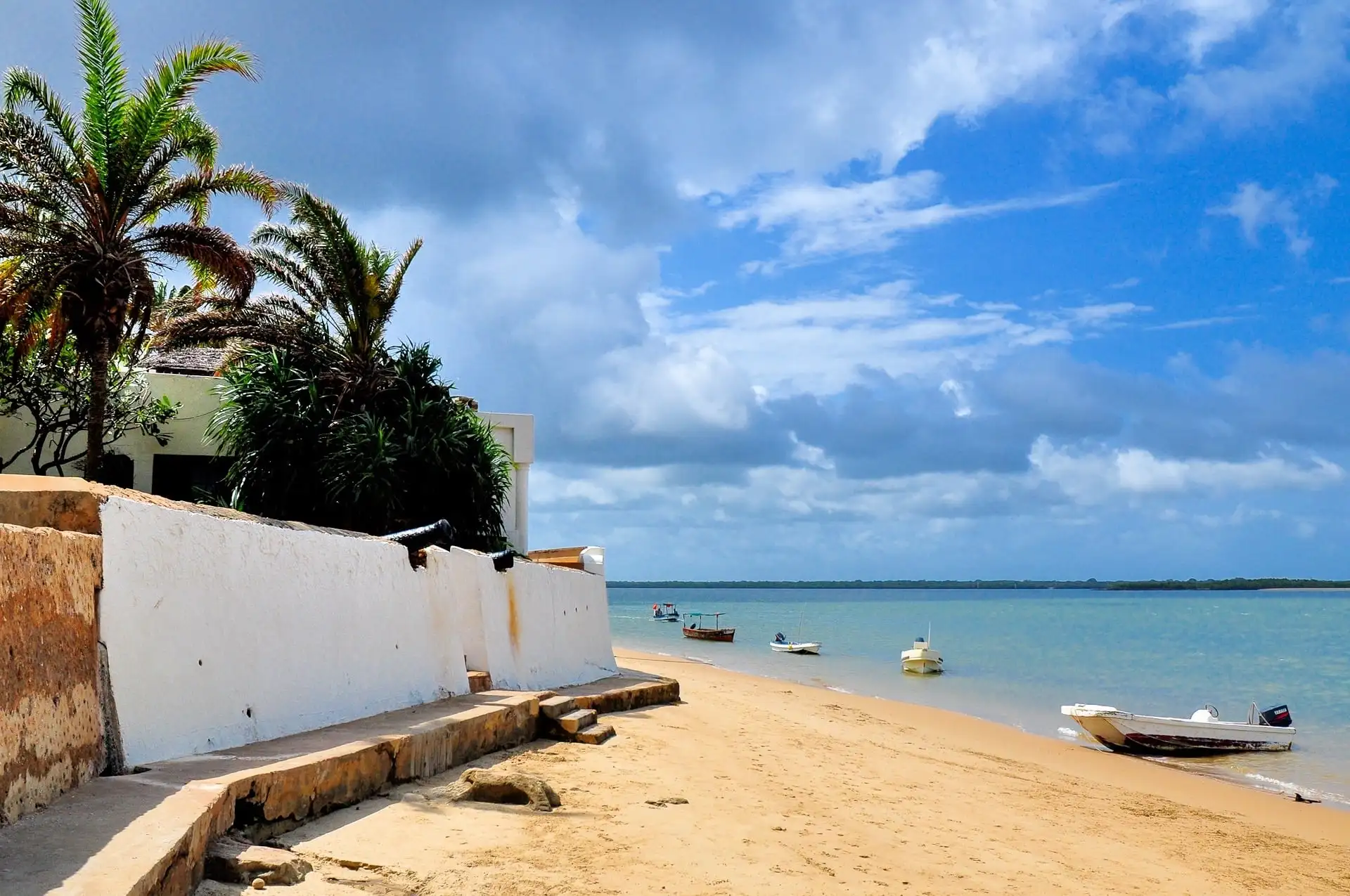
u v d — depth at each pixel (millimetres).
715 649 46375
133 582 6199
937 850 8320
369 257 21719
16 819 4582
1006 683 32938
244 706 7398
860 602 197875
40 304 17484
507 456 23672
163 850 4223
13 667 4699
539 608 15156
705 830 7730
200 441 22578
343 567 9234
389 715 9336
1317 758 19984
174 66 17406
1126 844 10062
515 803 7656
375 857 5902
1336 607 152500
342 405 20703
